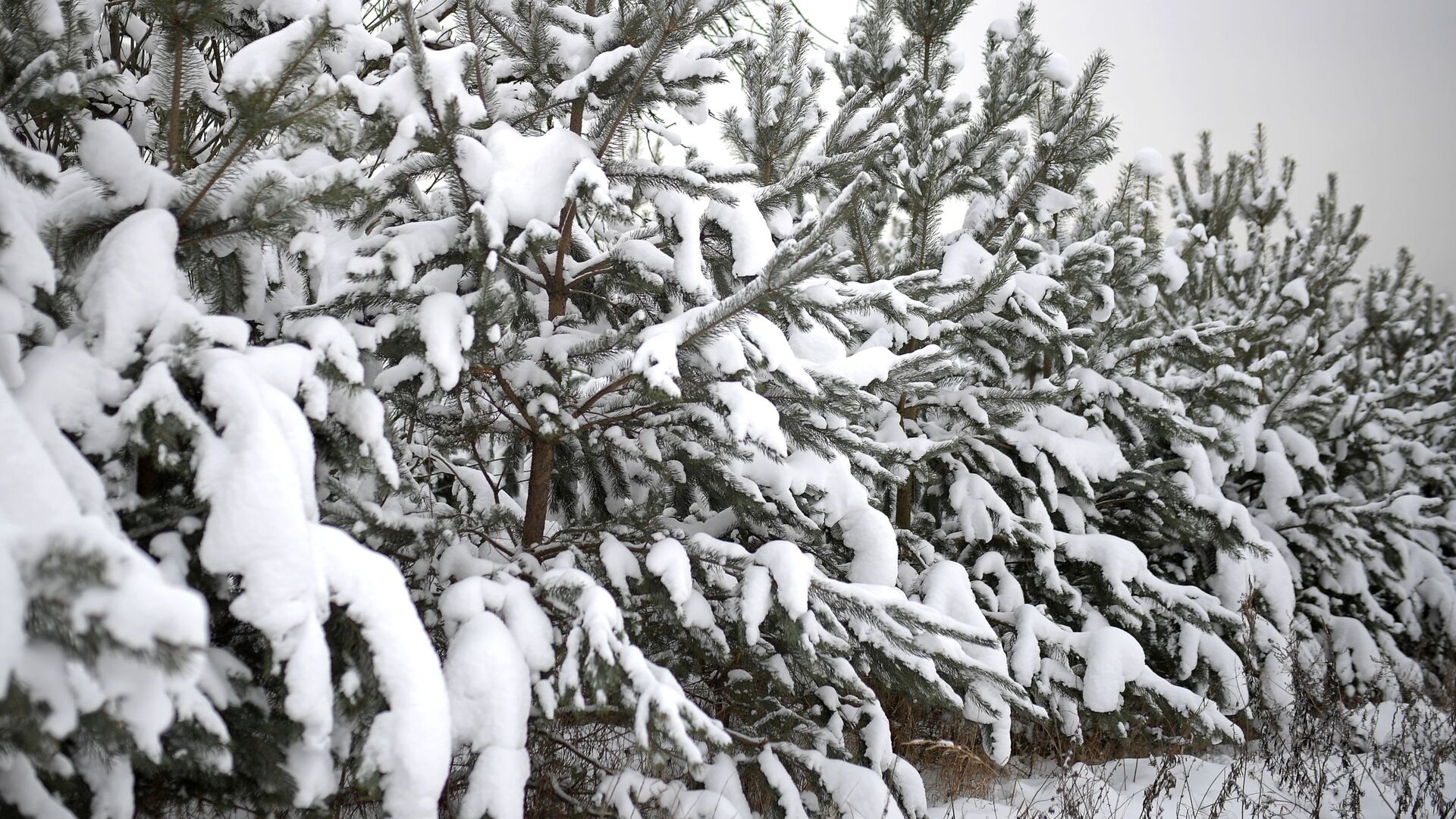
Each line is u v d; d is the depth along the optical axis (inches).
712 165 139.6
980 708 157.9
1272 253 361.1
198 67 103.0
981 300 190.7
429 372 113.7
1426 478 336.5
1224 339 241.6
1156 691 189.6
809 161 153.9
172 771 81.8
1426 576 303.1
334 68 139.3
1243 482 291.6
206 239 97.0
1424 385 374.3
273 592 76.6
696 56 134.7
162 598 55.2
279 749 82.7
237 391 81.4
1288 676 229.6
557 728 131.0
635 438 140.5
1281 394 293.1
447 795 111.7
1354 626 269.6
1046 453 213.5
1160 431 233.6
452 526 123.8
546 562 132.0
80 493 72.2
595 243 154.9
